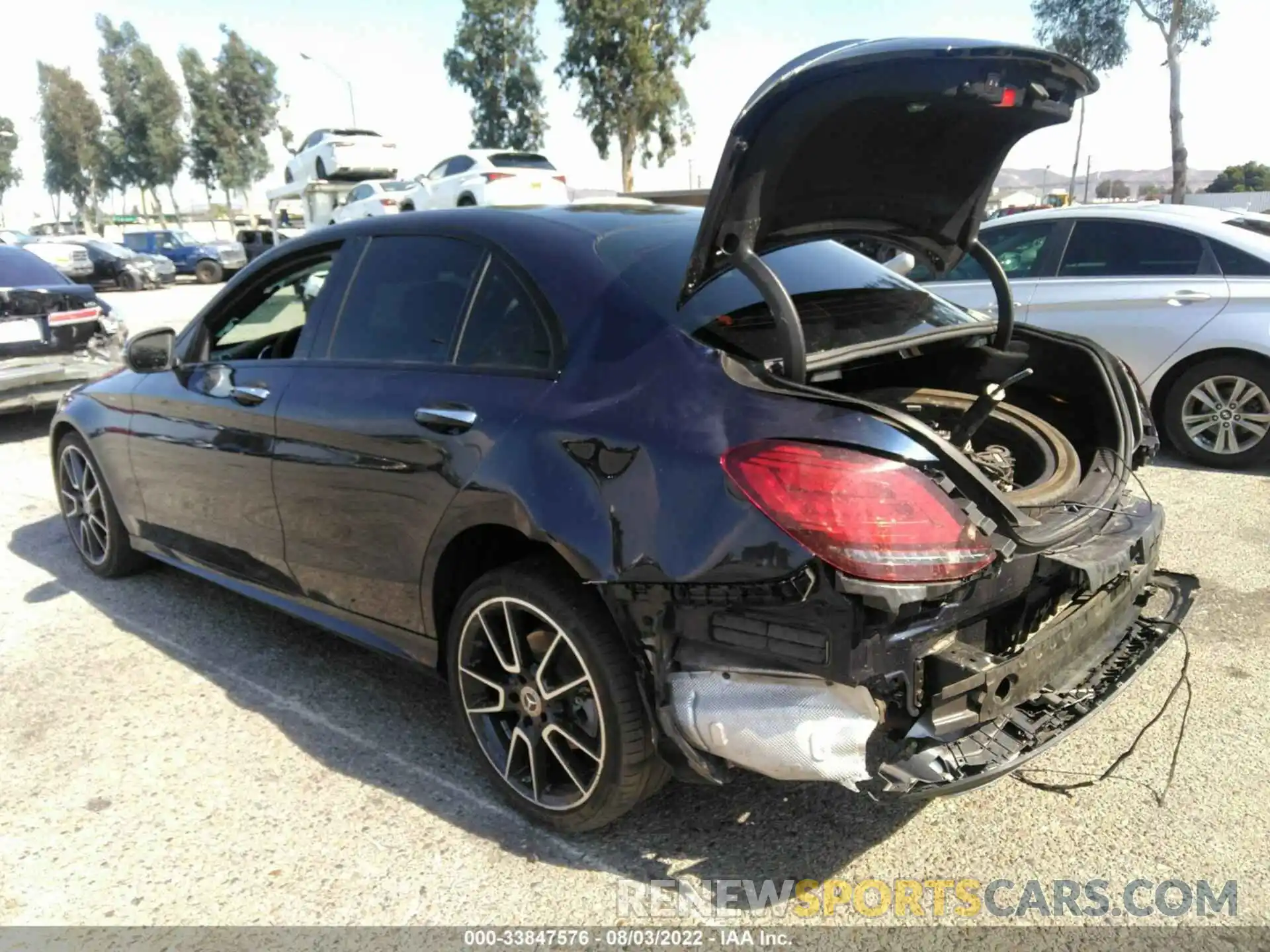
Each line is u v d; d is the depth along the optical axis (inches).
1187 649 121.4
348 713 136.7
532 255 112.2
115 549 184.7
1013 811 110.1
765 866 102.5
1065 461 110.2
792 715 85.0
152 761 125.3
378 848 106.8
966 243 115.4
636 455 92.4
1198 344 237.3
